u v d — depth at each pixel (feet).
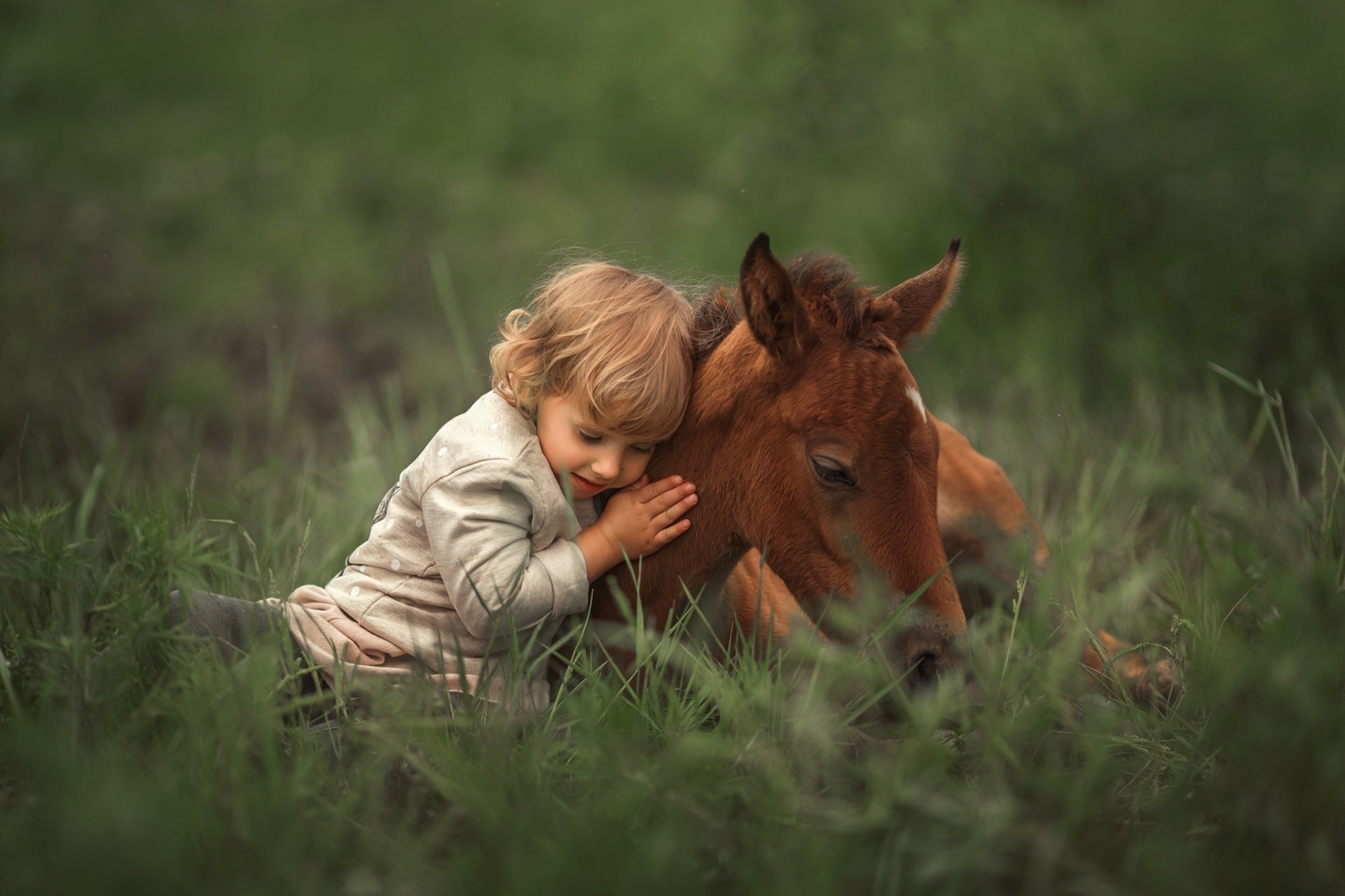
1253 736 14.48
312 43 75.87
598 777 14.57
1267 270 33.06
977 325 35.12
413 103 66.95
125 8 83.30
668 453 17.21
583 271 16.85
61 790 12.93
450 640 16.90
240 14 81.46
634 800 13.84
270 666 15.44
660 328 16.34
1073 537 21.24
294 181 55.62
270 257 48.11
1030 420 30.63
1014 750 15.15
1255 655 15.38
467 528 16.08
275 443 34.06
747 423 16.43
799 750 15.06
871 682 15.46
